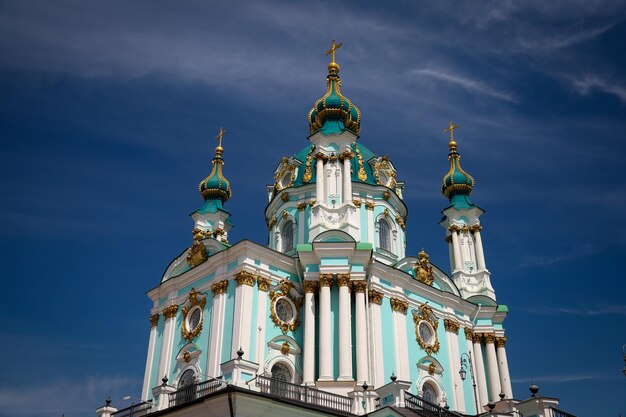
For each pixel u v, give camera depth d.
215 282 39.97
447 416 30.84
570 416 30.72
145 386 41.75
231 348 36.72
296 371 38.06
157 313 44.09
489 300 50.16
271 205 49.91
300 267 40.81
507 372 48.75
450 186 56.25
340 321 37.88
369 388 33.12
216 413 29.38
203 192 58.72
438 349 44.06
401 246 48.41
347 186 43.41
